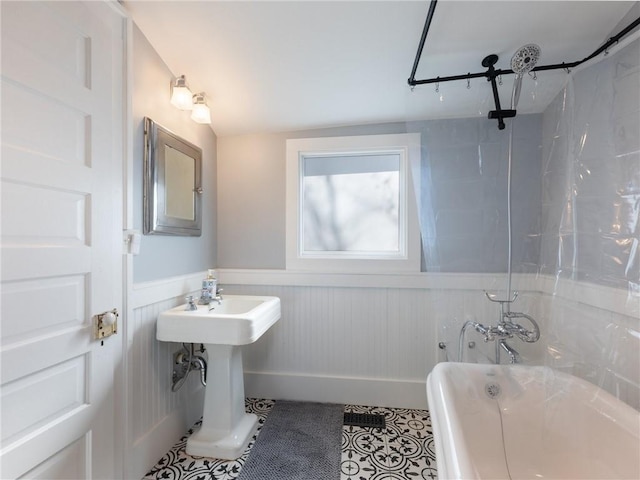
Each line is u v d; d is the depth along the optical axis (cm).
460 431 91
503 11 119
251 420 167
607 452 99
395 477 133
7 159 83
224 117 193
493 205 151
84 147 108
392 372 193
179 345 161
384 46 139
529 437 122
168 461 144
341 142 200
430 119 154
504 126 147
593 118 121
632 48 107
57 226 98
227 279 210
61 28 99
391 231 205
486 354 155
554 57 135
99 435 112
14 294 86
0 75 82
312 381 201
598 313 118
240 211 210
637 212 104
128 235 127
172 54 148
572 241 130
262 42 140
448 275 158
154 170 141
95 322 111
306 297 203
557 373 127
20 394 87
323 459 144
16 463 85
